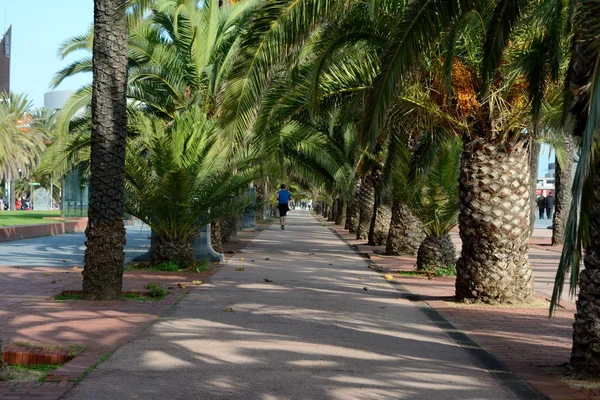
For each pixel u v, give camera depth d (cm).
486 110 1055
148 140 1465
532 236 3269
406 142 1645
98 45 1013
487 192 1056
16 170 6341
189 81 1781
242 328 804
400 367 627
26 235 2728
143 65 1770
